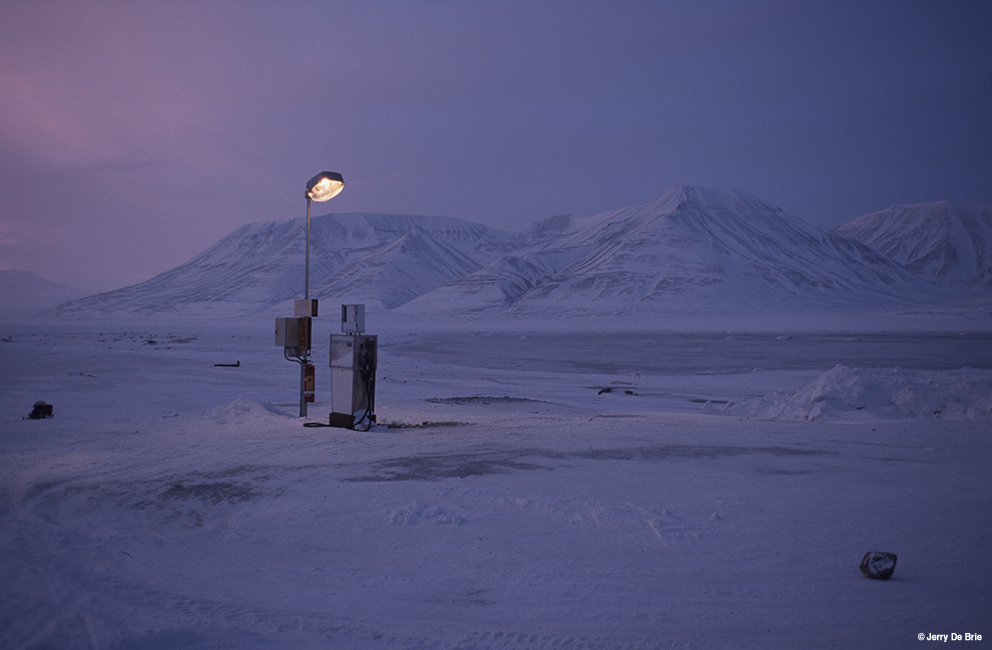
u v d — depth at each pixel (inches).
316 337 3722.9
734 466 407.8
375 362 594.2
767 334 4365.2
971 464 414.6
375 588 221.1
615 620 192.9
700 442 500.4
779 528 279.6
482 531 279.7
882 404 729.6
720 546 258.1
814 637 179.3
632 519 290.2
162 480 377.7
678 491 342.0
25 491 358.3
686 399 1095.0
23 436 562.6
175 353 1971.0
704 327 5610.2
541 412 791.1
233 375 1283.2
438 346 3157.0
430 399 934.4
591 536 271.3
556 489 344.2
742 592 213.3
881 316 6254.9
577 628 187.5
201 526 298.4
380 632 185.2
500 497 326.6
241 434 557.3
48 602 200.8
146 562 249.4
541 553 252.7
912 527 280.5
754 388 1298.0
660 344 3280.0
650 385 1354.6
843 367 820.6
